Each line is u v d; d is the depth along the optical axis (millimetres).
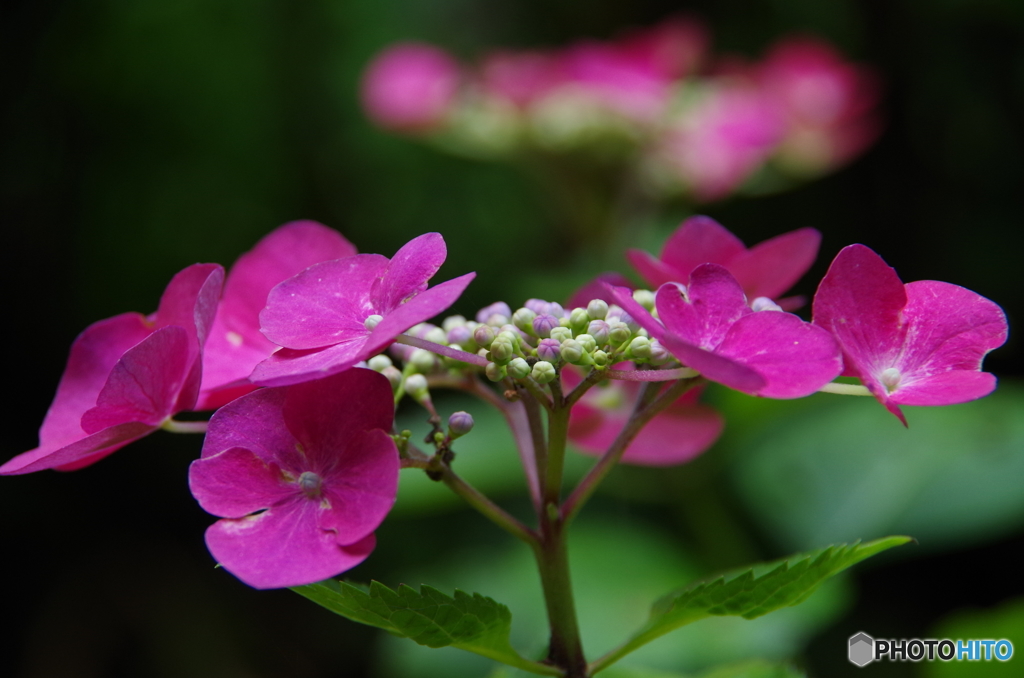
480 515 1071
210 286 409
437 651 716
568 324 420
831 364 394
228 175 1110
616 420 468
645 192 875
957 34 1007
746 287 448
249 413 404
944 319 408
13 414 1125
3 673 1041
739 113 859
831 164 924
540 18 1243
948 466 713
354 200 1159
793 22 1129
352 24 1162
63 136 1092
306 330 407
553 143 854
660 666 589
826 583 611
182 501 1155
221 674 1041
